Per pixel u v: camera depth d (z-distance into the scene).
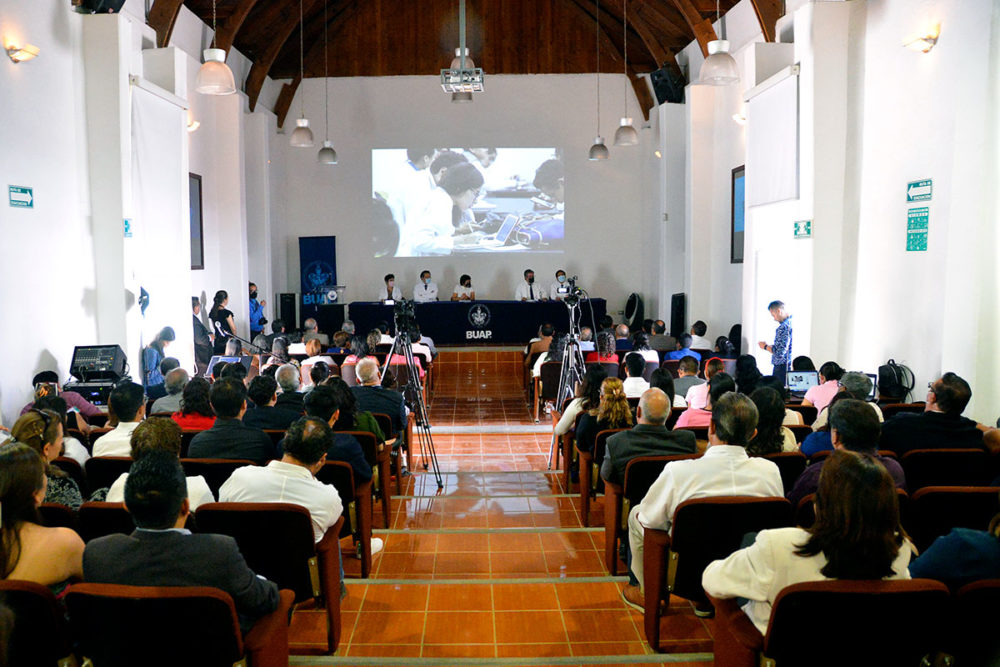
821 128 7.15
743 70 10.52
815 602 1.86
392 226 14.77
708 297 12.43
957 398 3.65
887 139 6.71
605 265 14.85
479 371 12.27
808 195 7.24
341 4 14.07
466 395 10.46
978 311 5.48
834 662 1.94
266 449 3.61
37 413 2.94
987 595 1.90
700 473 2.88
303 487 2.94
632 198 14.78
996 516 2.16
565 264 14.84
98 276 7.14
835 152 7.18
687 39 12.85
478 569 3.97
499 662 2.91
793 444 3.77
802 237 7.37
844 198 7.23
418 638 3.14
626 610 3.40
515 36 14.56
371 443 4.22
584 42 14.57
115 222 7.10
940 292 6.05
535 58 14.60
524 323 13.30
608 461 3.71
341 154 14.72
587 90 14.64
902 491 2.74
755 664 2.08
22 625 1.94
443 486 5.84
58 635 1.98
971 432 3.66
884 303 6.79
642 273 14.90
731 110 11.38
